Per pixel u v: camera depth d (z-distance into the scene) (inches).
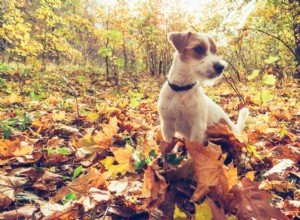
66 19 130.1
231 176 16.5
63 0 166.7
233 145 24.6
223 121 30.5
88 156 26.4
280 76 97.9
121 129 36.3
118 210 17.4
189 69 27.1
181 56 28.0
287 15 98.3
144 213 17.3
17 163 24.7
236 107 52.3
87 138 27.8
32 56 89.7
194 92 26.6
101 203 18.0
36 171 22.5
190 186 19.4
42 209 16.3
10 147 25.5
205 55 28.9
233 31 118.5
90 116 39.5
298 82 95.8
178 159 22.1
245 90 73.0
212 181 16.6
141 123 39.5
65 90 78.0
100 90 89.2
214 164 16.8
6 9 98.9
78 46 192.1
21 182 19.8
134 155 22.4
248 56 141.1
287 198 18.9
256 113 48.4
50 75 99.0
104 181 19.6
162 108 27.8
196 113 26.5
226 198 16.3
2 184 18.9
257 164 24.2
